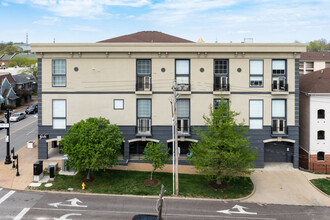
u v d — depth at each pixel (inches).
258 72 1139.9
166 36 1395.2
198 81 1136.2
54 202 836.6
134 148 1214.3
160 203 629.9
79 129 941.2
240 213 814.5
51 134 1155.3
